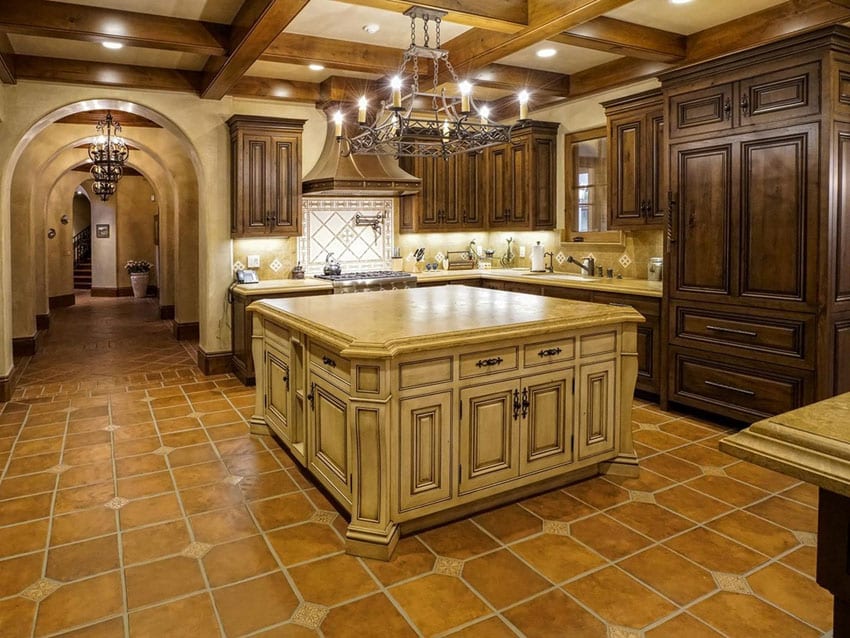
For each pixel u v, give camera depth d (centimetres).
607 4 328
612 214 532
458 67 457
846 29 335
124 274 1411
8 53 447
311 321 305
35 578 240
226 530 279
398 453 261
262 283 575
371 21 416
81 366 637
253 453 378
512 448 295
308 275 633
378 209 670
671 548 261
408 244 695
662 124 480
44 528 281
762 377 384
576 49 488
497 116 645
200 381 569
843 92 346
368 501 257
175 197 789
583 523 284
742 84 381
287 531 279
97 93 512
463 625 210
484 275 654
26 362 657
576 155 623
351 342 256
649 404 474
